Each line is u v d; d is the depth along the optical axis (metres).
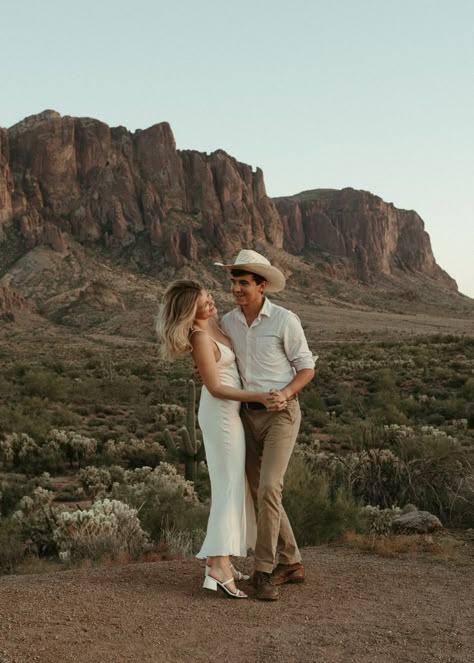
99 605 4.28
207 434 4.76
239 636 3.91
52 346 118.00
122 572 5.24
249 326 4.84
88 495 18.19
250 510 5.00
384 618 4.34
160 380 55.91
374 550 6.68
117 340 133.38
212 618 4.18
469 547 7.12
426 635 4.05
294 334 4.80
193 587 4.80
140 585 4.81
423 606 4.63
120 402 44.72
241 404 4.85
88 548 9.16
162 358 4.74
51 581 5.02
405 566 5.89
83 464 23.84
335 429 28.62
